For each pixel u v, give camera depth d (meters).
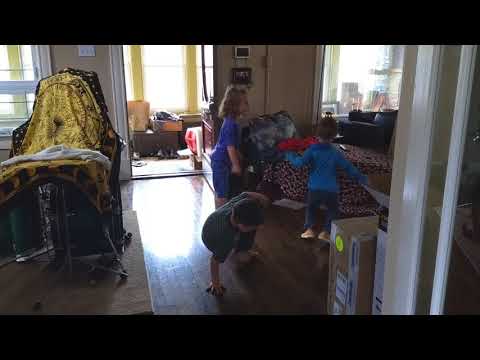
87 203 2.68
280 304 2.46
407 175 1.20
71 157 2.36
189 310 2.40
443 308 1.19
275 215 3.92
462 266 1.16
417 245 1.19
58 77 2.79
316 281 2.73
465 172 1.09
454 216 1.11
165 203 4.31
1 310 2.33
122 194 4.60
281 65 4.95
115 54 4.69
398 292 1.29
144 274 2.72
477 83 1.03
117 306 2.37
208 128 4.98
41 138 2.73
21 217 2.84
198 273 2.86
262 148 4.44
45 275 2.70
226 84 4.81
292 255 3.11
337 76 5.53
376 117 5.16
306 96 5.14
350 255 1.81
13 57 4.33
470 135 1.06
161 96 7.36
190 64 7.32
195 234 3.52
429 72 1.08
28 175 2.24
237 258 3.04
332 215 3.26
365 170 3.91
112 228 2.83
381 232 1.68
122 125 4.95
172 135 6.75
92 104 2.74
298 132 5.16
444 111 1.09
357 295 1.78
